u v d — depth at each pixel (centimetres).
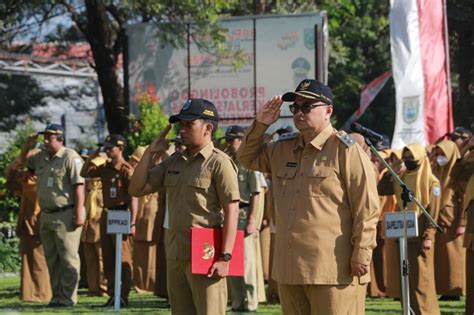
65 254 1669
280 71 2803
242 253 979
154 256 1895
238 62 2798
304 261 870
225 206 973
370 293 1834
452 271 1752
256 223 1602
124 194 1641
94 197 1877
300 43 2788
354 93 4503
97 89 4981
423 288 1411
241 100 2836
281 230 887
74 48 4578
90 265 1878
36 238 1778
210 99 2856
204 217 976
